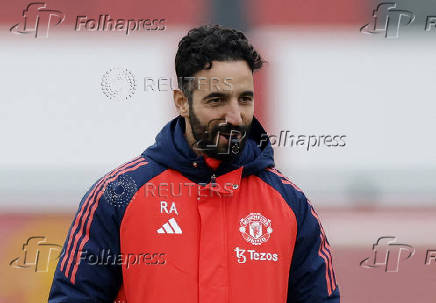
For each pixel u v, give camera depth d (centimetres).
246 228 738
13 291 1489
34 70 2055
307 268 756
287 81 2122
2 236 1727
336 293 774
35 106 2014
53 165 1967
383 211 1925
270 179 768
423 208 1953
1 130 1980
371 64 2139
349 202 1970
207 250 725
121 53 2114
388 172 2027
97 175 1966
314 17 2217
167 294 716
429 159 2027
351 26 2197
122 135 1988
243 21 2233
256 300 722
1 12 2105
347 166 2028
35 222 1809
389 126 2080
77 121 1978
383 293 1594
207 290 714
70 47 2106
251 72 729
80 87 2036
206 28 729
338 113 2088
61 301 729
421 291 1609
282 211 746
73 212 1872
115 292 757
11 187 1933
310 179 2019
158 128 1980
